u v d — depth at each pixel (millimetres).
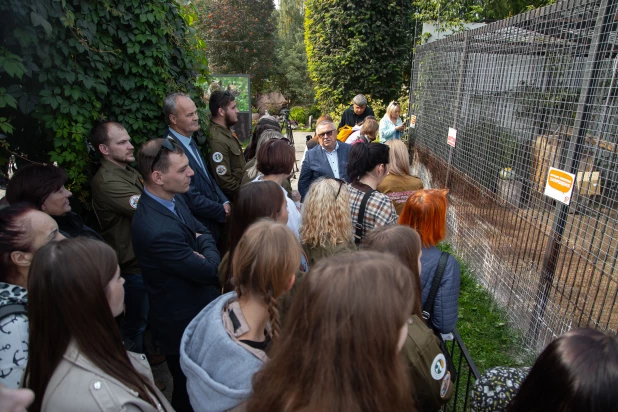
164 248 2121
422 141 7410
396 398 915
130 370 1273
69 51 2734
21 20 2391
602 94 2674
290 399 934
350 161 2893
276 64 24672
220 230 3598
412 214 2240
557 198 2910
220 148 3840
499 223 4039
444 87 6039
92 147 3168
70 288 1189
